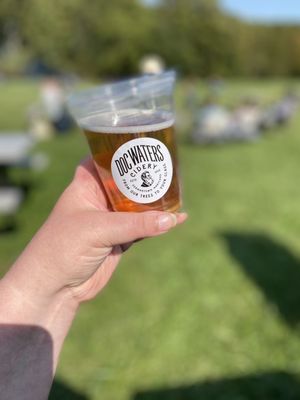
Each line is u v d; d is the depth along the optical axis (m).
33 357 0.27
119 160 0.26
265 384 0.63
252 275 0.91
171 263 0.97
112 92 0.28
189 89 4.53
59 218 0.28
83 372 0.67
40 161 1.91
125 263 0.98
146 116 0.27
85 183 0.30
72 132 2.84
